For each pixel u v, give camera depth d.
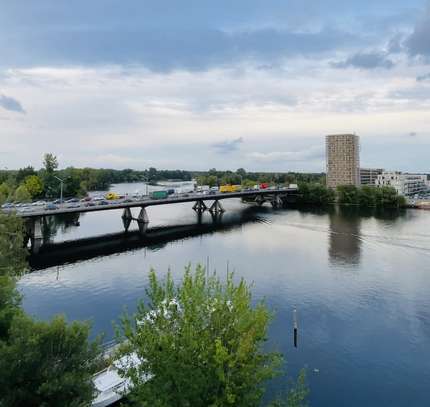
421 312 60.81
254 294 69.62
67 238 124.19
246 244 115.75
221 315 22.20
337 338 51.88
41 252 103.19
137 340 22.64
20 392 24.11
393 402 38.84
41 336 25.44
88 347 28.22
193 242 119.50
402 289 71.94
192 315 21.70
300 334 52.91
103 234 133.00
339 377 42.94
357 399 39.31
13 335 25.72
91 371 27.45
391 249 105.44
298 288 72.88
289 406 28.39
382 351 48.53
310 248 108.50
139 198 163.88
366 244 112.38
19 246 47.66
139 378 22.08
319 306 63.31
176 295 25.44
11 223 48.72
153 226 152.50
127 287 73.94
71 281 77.44
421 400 39.16
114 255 101.19
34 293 70.25
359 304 64.19
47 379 24.38
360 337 52.19
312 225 151.25
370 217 174.62
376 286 73.75
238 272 84.56
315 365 45.25
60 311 62.00
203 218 177.75
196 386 19.47
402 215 181.50
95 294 69.94
